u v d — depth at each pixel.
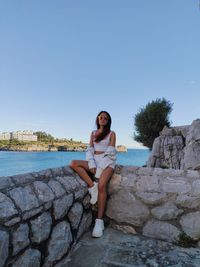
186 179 3.45
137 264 2.65
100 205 3.45
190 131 10.09
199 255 2.92
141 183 3.60
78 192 3.19
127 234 3.44
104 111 3.90
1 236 1.77
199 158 8.95
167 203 3.41
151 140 16.03
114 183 3.70
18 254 1.99
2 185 2.14
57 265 2.58
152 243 3.19
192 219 3.25
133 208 3.54
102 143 3.78
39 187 2.53
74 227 3.04
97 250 2.94
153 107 15.94
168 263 2.70
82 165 3.62
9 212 1.94
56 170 3.15
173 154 11.75
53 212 2.55
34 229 2.21
